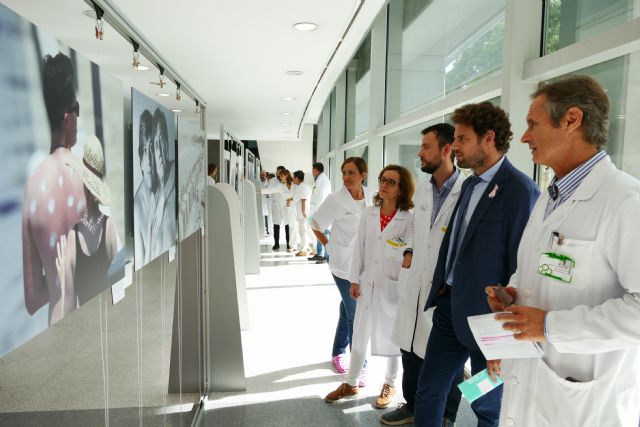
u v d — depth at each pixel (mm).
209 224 3066
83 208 1036
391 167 2660
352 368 2910
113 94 1209
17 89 770
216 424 2668
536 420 1281
